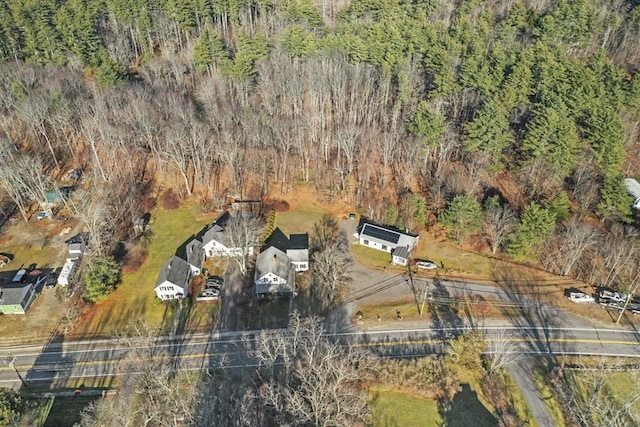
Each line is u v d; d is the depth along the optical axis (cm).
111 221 8681
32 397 6206
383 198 9356
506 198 8969
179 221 8988
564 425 5803
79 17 11238
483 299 7531
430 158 9906
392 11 12544
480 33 11131
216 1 12862
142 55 12975
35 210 9200
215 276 7969
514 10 11681
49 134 10644
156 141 9988
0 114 10119
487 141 8706
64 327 7144
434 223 8850
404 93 9675
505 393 6141
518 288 7725
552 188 9012
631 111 9150
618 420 5572
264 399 5834
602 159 8250
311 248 8444
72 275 7756
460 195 8338
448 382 6162
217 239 8106
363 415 5666
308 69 10544
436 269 8062
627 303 7294
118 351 6812
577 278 7894
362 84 10706
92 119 9394
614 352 6688
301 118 10225
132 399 6122
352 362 6091
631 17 12119
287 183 9756
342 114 10769
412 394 6134
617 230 8031
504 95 9025
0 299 7269
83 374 6494
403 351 6706
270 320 7225
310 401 5662
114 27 12625
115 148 9806
